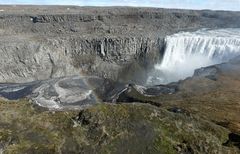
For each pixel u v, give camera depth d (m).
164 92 95.38
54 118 33.19
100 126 32.06
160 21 178.75
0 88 107.50
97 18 171.62
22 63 131.25
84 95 99.19
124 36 148.12
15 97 100.19
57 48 140.88
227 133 36.41
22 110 34.34
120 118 32.97
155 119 33.44
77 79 115.19
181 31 163.62
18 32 153.38
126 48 145.75
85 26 164.38
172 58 145.62
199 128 34.97
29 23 161.12
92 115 33.22
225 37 139.88
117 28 162.62
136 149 30.27
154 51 148.12
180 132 32.47
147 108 34.91
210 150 31.25
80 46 144.12
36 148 28.94
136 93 96.94
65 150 29.39
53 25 161.88
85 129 31.92
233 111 71.38
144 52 147.75
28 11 183.25
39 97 93.88
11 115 32.75
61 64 137.62
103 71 139.25
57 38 143.62
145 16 180.50
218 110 72.00
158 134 31.56
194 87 95.19
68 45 142.88
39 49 136.25
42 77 131.88
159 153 30.12
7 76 126.44
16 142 29.28
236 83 96.56
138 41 147.38
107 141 30.61
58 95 96.38
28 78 129.12
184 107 73.88
